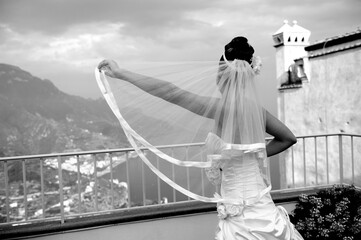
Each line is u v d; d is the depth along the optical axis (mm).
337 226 3477
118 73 1886
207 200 1864
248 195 1833
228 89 1805
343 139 6305
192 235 3703
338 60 6367
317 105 6910
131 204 3635
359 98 5953
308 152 7141
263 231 1801
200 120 1875
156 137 1936
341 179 4410
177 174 2070
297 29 7641
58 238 3318
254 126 1815
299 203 3959
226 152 1817
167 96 1838
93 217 3480
